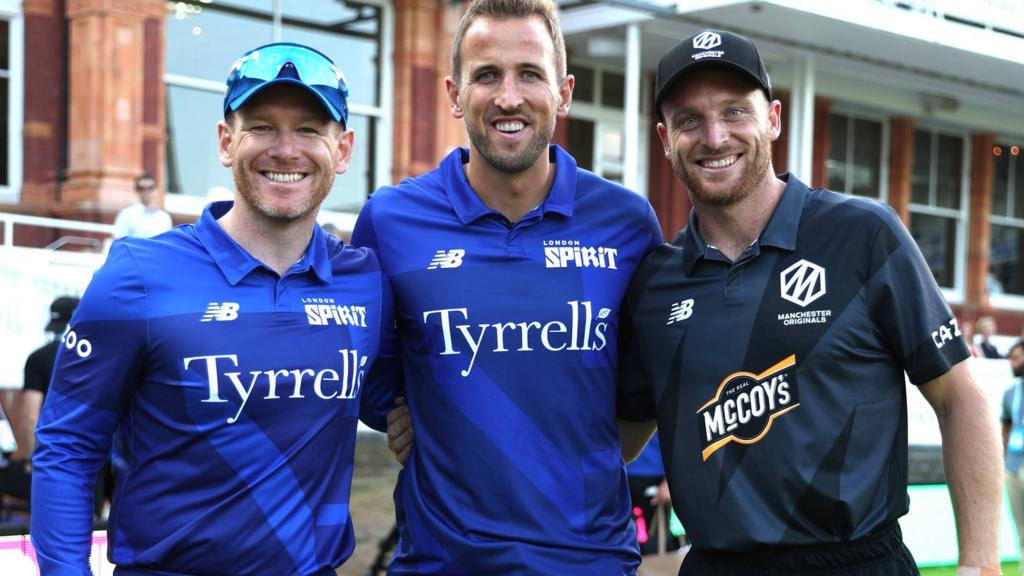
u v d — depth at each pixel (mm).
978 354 11602
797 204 2621
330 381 2453
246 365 2365
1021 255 17062
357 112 10391
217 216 2592
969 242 16281
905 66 12438
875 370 2527
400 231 2766
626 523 2742
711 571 2574
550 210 2738
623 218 2824
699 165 2619
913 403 7832
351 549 2537
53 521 2332
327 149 2471
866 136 15031
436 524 2631
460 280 2686
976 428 2500
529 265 2701
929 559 6711
